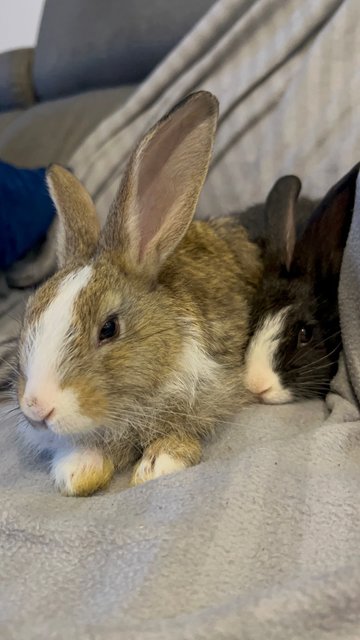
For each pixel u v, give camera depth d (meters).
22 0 0.99
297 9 0.53
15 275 0.54
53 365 0.30
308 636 0.21
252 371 0.37
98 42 0.76
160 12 0.71
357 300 0.36
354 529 0.25
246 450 0.30
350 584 0.22
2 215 0.52
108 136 0.61
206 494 0.27
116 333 0.32
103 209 0.60
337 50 0.50
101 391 0.31
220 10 0.56
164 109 0.58
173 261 0.37
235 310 0.38
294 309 0.39
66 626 0.21
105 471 0.32
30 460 0.35
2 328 0.48
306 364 0.38
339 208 0.41
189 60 0.58
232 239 0.43
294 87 0.52
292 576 0.23
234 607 0.21
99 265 0.34
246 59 0.55
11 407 0.39
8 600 0.24
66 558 0.25
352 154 0.50
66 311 0.32
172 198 0.36
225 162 0.56
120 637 0.20
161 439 0.33
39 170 0.58
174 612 0.22
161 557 0.24
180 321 0.34
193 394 0.34
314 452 0.29
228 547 0.25
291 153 0.53
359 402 0.34
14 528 0.26
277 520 0.26
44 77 0.82
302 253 0.42
